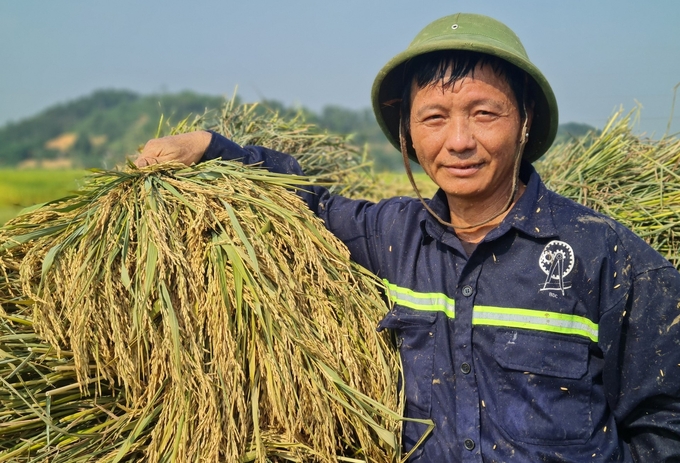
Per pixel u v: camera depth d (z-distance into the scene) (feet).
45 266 6.22
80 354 5.98
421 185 17.44
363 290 7.25
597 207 10.17
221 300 6.13
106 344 6.18
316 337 6.47
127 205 6.59
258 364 6.23
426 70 6.46
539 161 12.36
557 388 6.33
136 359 6.09
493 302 6.59
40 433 6.12
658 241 9.42
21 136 287.69
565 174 11.02
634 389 6.43
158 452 5.80
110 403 6.33
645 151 10.69
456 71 6.33
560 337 6.38
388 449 6.55
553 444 6.24
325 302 6.68
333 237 7.23
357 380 6.45
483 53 6.34
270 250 6.63
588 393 6.36
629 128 11.19
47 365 6.19
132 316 6.08
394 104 7.66
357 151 14.25
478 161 6.49
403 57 6.54
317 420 6.18
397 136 8.05
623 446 6.62
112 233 6.38
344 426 6.31
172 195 6.76
